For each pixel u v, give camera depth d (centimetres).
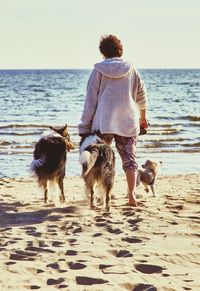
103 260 526
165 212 693
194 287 473
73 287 471
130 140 714
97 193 734
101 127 698
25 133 2011
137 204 741
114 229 614
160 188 950
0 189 910
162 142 1792
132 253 542
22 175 1174
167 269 507
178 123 2438
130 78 701
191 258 532
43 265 513
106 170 682
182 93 6178
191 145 1736
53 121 2611
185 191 908
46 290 466
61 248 555
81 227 623
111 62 695
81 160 662
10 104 4159
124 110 700
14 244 568
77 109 3619
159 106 3884
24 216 679
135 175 722
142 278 489
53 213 689
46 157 729
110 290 468
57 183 750
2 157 1448
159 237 590
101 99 699
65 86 8881
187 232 604
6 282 479
